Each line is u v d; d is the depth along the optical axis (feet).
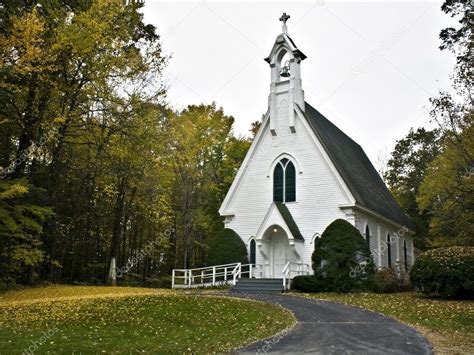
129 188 122.31
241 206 105.40
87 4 80.18
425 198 127.44
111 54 83.82
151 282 129.18
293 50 104.88
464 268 65.92
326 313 54.80
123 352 34.27
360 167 124.77
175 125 110.83
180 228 141.59
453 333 42.19
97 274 146.00
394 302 65.31
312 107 122.11
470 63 79.20
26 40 68.03
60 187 106.83
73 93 81.92
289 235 92.99
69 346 35.40
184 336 41.24
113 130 89.25
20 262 87.30
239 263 95.25
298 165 100.01
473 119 80.23
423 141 183.62
